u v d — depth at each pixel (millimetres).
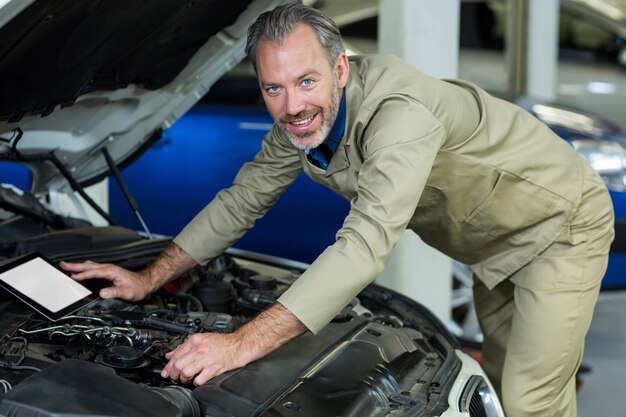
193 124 4559
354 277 1943
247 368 1915
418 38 3539
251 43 1999
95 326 2094
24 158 2650
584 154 4469
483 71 6527
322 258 1969
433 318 2525
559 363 2486
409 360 2182
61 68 2201
